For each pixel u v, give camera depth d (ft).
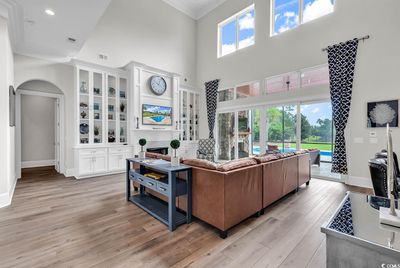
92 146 16.58
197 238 7.18
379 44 13.04
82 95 16.69
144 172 10.51
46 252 6.29
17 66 14.26
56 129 18.53
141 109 18.62
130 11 20.07
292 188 11.75
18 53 14.30
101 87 17.62
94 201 10.78
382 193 7.04
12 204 10.27
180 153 23.21
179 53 24.49
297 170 12.33
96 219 8.63
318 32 15.85
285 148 18.11
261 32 19.70
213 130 24.18
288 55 17.69
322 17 15.61
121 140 18.86
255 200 8.64
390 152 3.56
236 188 7.59
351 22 14.17
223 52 24.11
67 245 6.68
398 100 12.41
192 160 8.64
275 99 18.56
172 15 23.76
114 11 18.94
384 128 12.88
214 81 23.95
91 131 16.63
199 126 26.09
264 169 9.15
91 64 16.46
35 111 21.35
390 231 3.23
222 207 7.14
